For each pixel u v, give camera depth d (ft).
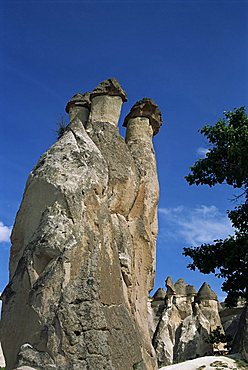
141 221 57.11
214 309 120.06
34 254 44.65
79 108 64.13
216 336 55.11
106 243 46.83
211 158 46.73
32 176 50.16
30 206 49.24
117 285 46.11
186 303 129.08
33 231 47.78
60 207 46.32
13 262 50.34
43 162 50.85
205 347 103.50
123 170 55.31
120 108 61.11
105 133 57.47
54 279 42.24
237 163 45.55
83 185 47.75
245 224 45.65
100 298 42.98
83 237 44.96
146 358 50.67
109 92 60.70
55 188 47.09
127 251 51.60
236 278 44.62
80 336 40.37
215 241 47.14
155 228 60.49
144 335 52.65
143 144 62.03
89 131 57.88
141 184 58.23
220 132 46.44
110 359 40.70
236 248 43.65
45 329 40.52
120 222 53.26
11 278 49.11
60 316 40.50
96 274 43.57
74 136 53.01
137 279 54.85
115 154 56.08
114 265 46.73
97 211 47.62
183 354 104.47
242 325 74.49
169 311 124.88
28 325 42.16
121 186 54.44
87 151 51.39
